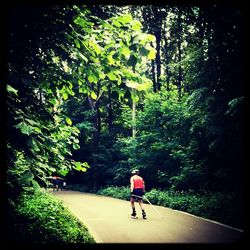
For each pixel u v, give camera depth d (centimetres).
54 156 597
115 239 842
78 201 1936
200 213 1258
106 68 517
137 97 530
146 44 474
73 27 523
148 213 1362
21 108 530
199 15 1288
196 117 1584
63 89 607
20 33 479
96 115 3077
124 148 2330
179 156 1700
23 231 586
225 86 1327
